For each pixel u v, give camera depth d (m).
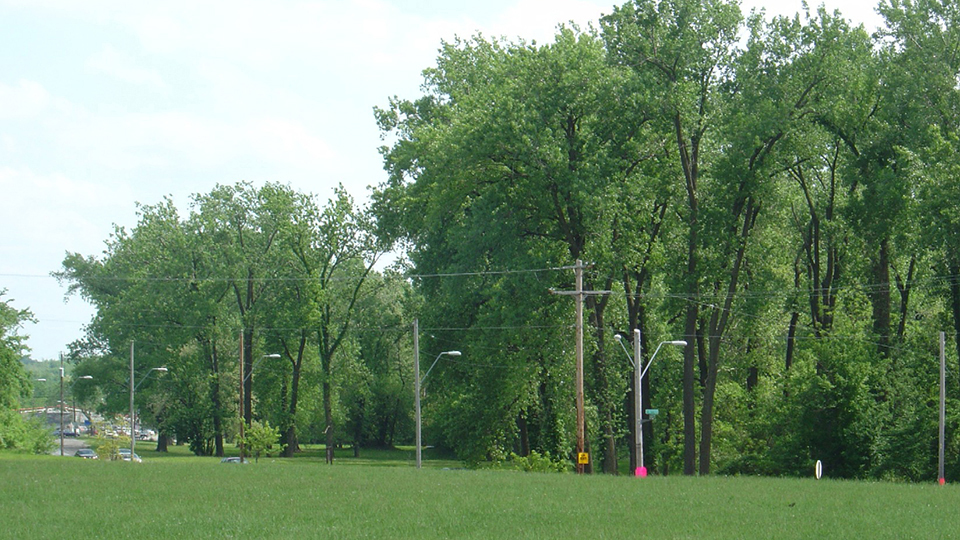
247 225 75.69
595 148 43.72
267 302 73.12
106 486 27.48
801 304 51.69
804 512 22.52
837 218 48.88
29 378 66.00
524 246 46.56
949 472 45.47
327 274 74.31
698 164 47.84
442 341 56.06
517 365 47.16
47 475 30.88
